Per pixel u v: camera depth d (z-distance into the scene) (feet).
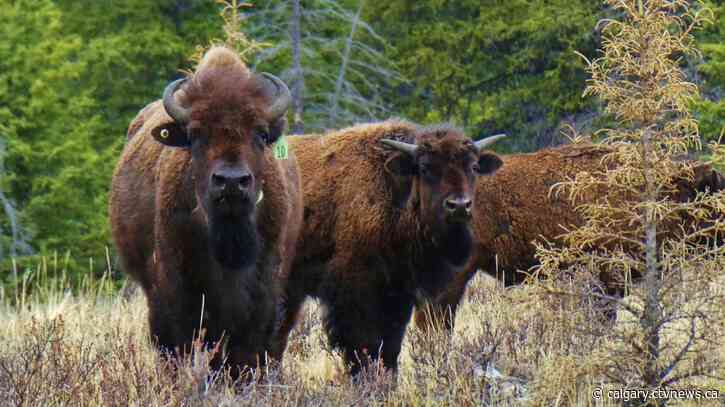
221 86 92.22
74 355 91.50
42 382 85.20
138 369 88.99
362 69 297.12
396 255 119.14
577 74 252.62
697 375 91.86
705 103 203.51
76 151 272.51
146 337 110.42
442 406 91.76
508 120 265.13
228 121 90.48
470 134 271.90
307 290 123.85
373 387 96.68
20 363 89.51
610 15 250.57
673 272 92.53
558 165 142.72
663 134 93.66
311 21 273.75
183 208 95.04
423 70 285.02
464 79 273.13
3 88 277.64
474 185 118.01
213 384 87.40
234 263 90.53
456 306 138.31
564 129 250.37
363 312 119.14
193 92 92.68
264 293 97.04
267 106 92.84
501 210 142.51
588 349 97.25
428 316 130.11
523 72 269.44
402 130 122.72
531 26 255.09
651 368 92.17
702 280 92.27
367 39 300.20
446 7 285.23
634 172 93.71
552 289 95.20
